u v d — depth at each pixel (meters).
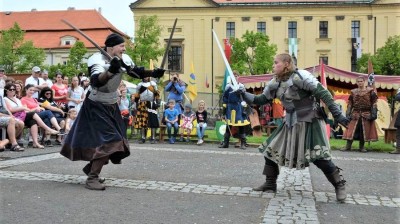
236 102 11.70
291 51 52.44
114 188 5.58
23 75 17.03
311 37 53.78
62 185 5.70
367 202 5.14
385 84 16.56
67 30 63.66
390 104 20.64
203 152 10.24
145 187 5.68
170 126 13.35
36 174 6.48
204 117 13.21
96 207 4.61
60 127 11.28
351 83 18.20
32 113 10.38
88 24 63.44
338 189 5.14
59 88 12.64
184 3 53.97
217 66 53.91
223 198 5.16
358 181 6.54
